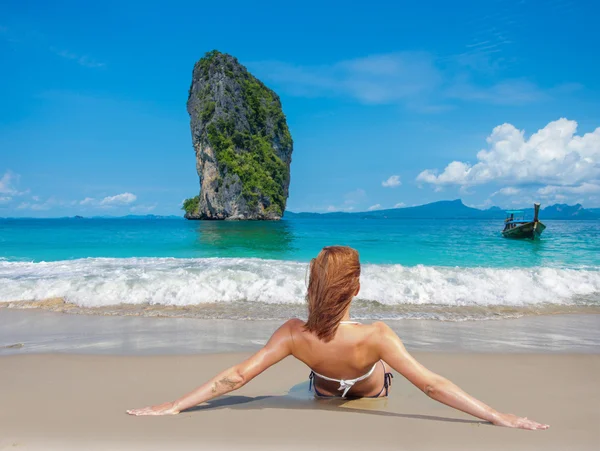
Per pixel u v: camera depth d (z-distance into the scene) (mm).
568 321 5996
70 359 4000
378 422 2238
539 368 3695
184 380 3299
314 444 1940
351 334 2295
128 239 22359
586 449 1893
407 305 6930
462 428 2146
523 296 7457
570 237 25891
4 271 9828
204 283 7961
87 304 6980
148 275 8898
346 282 2250
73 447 1920
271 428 2148
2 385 3137
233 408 2508
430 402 2625
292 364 3729
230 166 117375
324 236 26281
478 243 20719
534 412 2516
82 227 37062
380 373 2611
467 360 3982
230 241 22234
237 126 124438
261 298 7262
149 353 4246
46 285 7902
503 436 2043
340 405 2561
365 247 18422
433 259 14312
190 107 131500
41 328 5547
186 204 132250
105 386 3115
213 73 125938
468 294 7465
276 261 11922
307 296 2365
